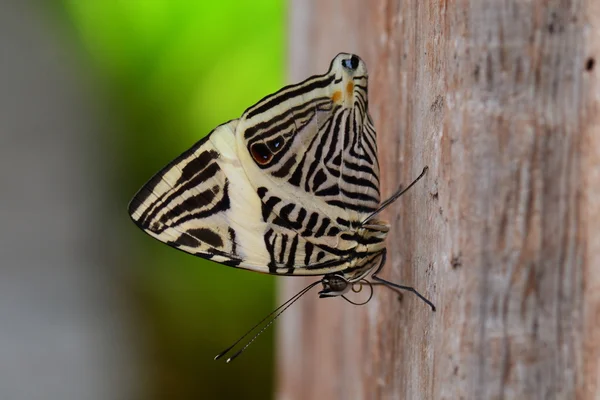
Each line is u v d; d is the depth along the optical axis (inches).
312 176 17.8
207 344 29.6
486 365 16.8
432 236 17.0
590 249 16.7
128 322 29.8
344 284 18.1
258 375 29.1
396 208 17.9
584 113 16.7
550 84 16.7
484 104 16.7
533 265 16.7
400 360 17.8
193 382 29.0
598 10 16.6
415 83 17.4
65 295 30.3
